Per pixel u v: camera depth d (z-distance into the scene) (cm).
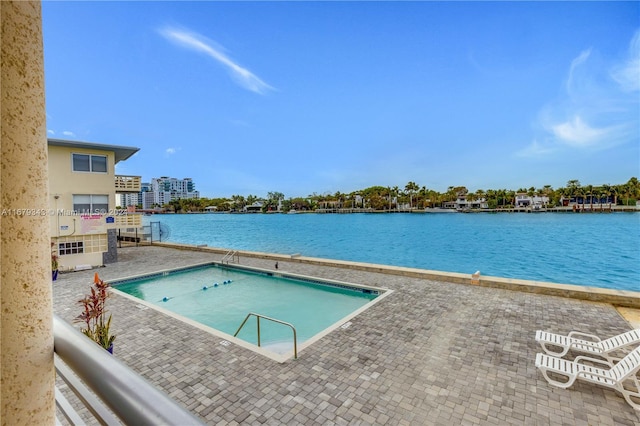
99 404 90
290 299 998
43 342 79
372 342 573
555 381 445
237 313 901
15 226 72
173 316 712
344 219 8475
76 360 77
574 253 2691
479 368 484
